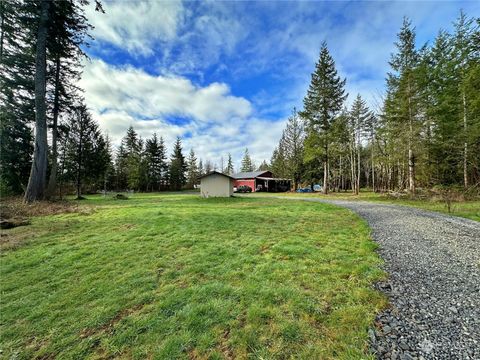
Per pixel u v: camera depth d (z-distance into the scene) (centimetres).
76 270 386
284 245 488
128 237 578
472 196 1259
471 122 1366
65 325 246
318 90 2284
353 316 237
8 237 586
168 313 257
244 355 192
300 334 213
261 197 2081
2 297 307
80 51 1391
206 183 2208
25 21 1163
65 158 2159
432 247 463
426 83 1514
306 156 2391
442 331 211
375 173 3438
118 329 234
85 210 1051
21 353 210
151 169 4447
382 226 662
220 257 429
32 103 1459
